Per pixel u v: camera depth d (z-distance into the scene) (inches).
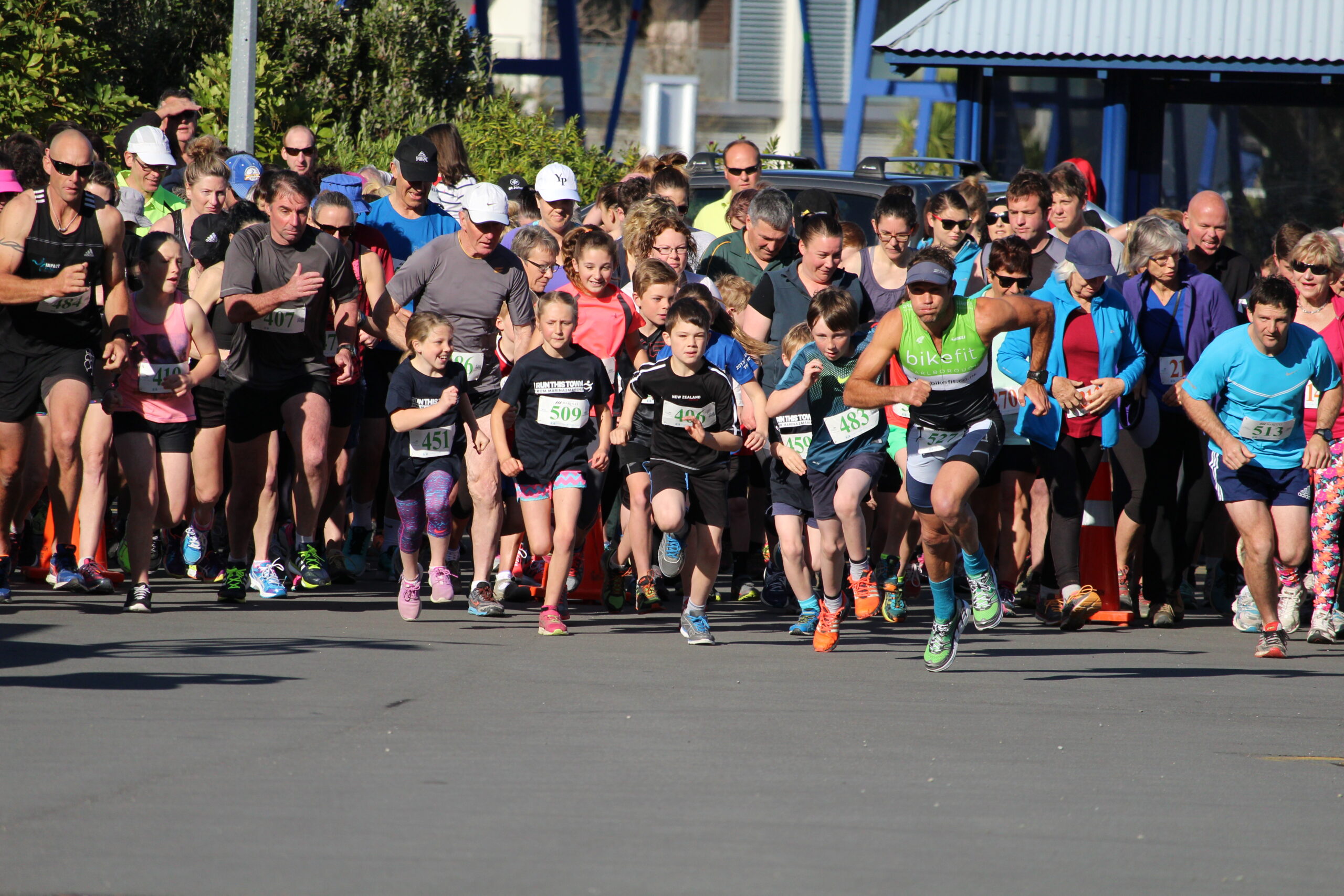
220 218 1374.3
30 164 1328.7
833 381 1171.3
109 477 1440.7
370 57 2684.5
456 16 2778.1
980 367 976.3
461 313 1333.7
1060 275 1277.1
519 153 2662.4
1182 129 2657.5
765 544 1523.1
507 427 1208.8
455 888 536.4
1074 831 637.3
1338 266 1295.5
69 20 2095.2
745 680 1001.5
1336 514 1272.1
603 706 885.2
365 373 1455.5
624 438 1180.5
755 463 1457.9
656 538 1435.8
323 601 1346.0
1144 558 1352.1
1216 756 802.2
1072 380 1266.0
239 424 1298.0
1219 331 1315.2
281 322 1283.2
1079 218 1416.1
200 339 1262.3
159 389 1249.4
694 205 1951.3
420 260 1336.1
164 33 2549.2
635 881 549.0
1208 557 1542.8
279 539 1557.6
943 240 1402.6
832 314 1156.5
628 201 1539.1
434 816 629.3
